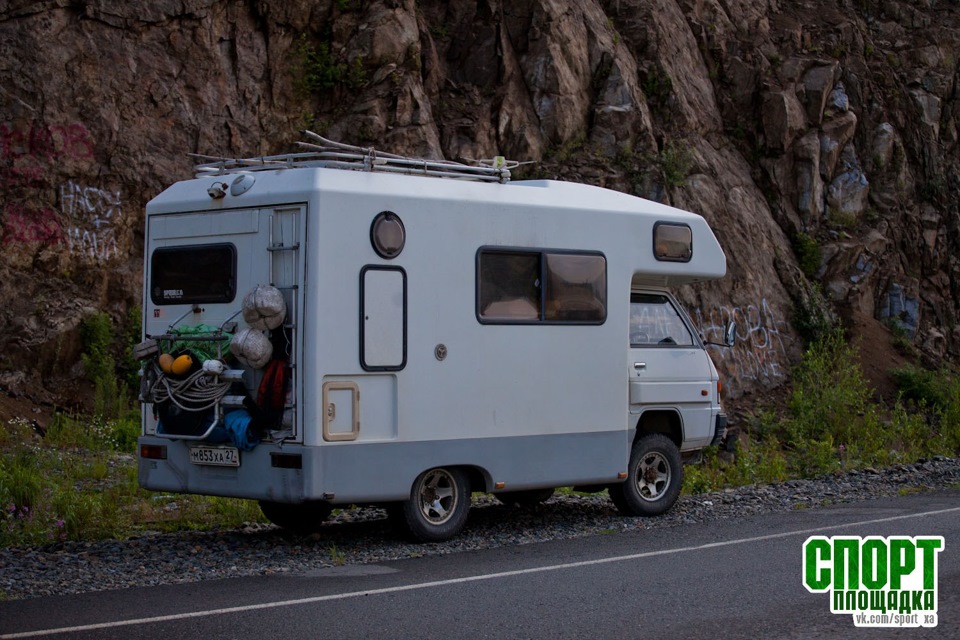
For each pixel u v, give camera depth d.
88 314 18.81
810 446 19.30
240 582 8.47
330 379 9.48
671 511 12.34
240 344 9.43
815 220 27.86
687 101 26.83
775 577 8.46
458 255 10.30
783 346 25.28
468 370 10.34
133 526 11.17
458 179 10.95
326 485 9.42
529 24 24.55
